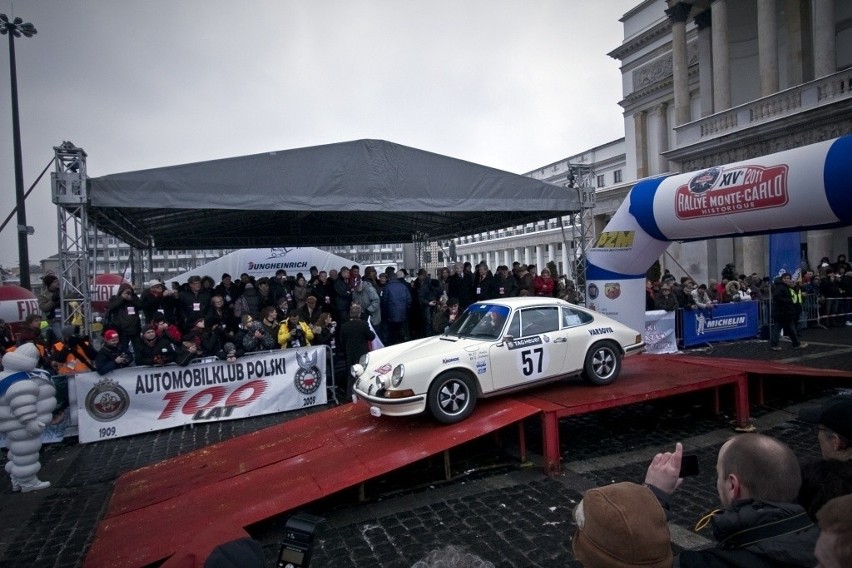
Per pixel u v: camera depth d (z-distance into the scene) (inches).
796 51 917.2
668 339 485.1
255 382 340.2
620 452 242.5
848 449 95.7
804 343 500.7
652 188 373.7
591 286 429.1
